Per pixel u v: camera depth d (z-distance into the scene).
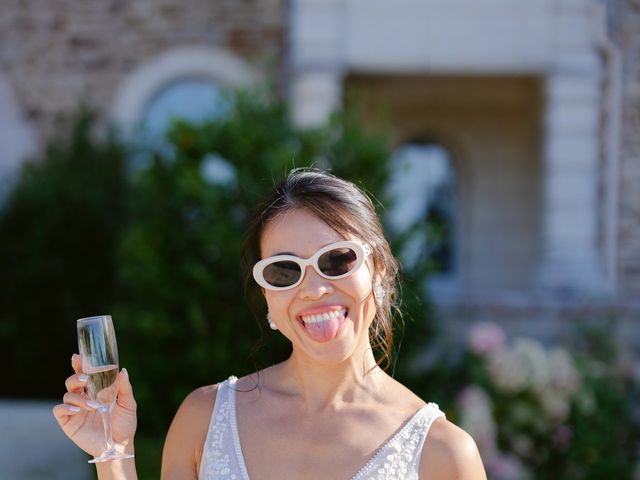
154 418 5.64
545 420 5.93
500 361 5.95
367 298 2.07
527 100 10.76
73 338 8.68
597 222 8.99
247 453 2.05
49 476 5.65
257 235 2.17
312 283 2.00
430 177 11.17
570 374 6.04
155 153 5.94
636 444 6.40
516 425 5.91
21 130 9.83
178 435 2.15
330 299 2.01
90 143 9.43
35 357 8.69
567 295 8.36
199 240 5.58
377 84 10.57
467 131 10.94
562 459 5.99
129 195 8.66
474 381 6.06
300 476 1.99
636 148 8.98
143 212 5.85
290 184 2.11
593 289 8.54
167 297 5.55
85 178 9.07
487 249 11.01
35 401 8.40
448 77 10.47
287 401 2.12
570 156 8.74
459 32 8.74
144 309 5.64
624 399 6.46
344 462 1.98
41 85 9.82
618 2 8.95
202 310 5.48
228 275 5.50
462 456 1.97
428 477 1.97
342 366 2.10
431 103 10.84
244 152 5.69
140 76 9.75
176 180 5.66
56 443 6.51
